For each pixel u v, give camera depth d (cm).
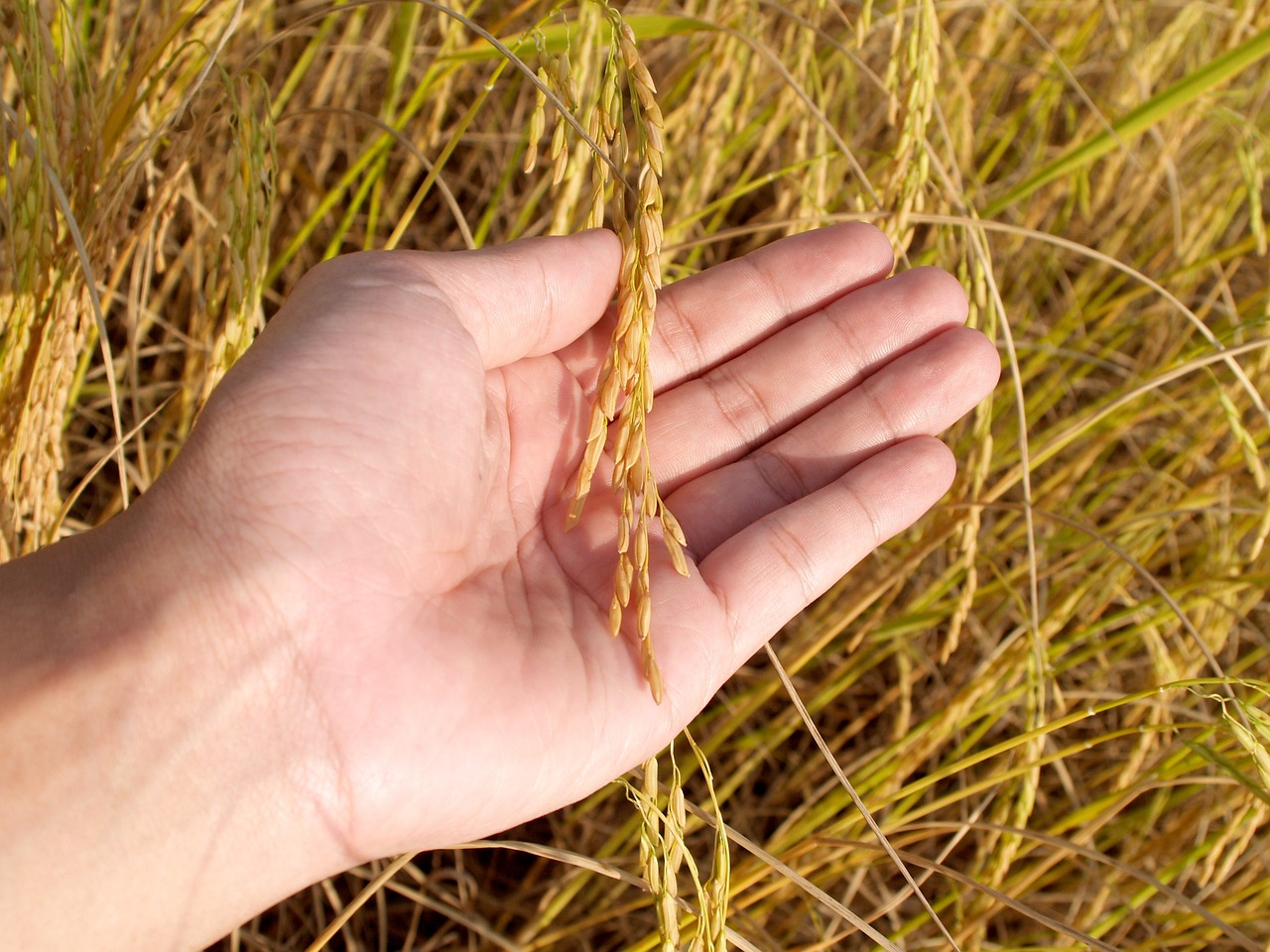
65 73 23
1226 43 35
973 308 28
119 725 21
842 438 27
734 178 41
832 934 31
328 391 22
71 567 22
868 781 30
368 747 21
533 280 24
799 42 33
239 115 24
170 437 33
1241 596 34
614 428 26
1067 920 32
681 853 22
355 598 22
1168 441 37
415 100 28
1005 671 29
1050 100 38
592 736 22
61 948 21
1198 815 29
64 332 24
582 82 26
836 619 32
